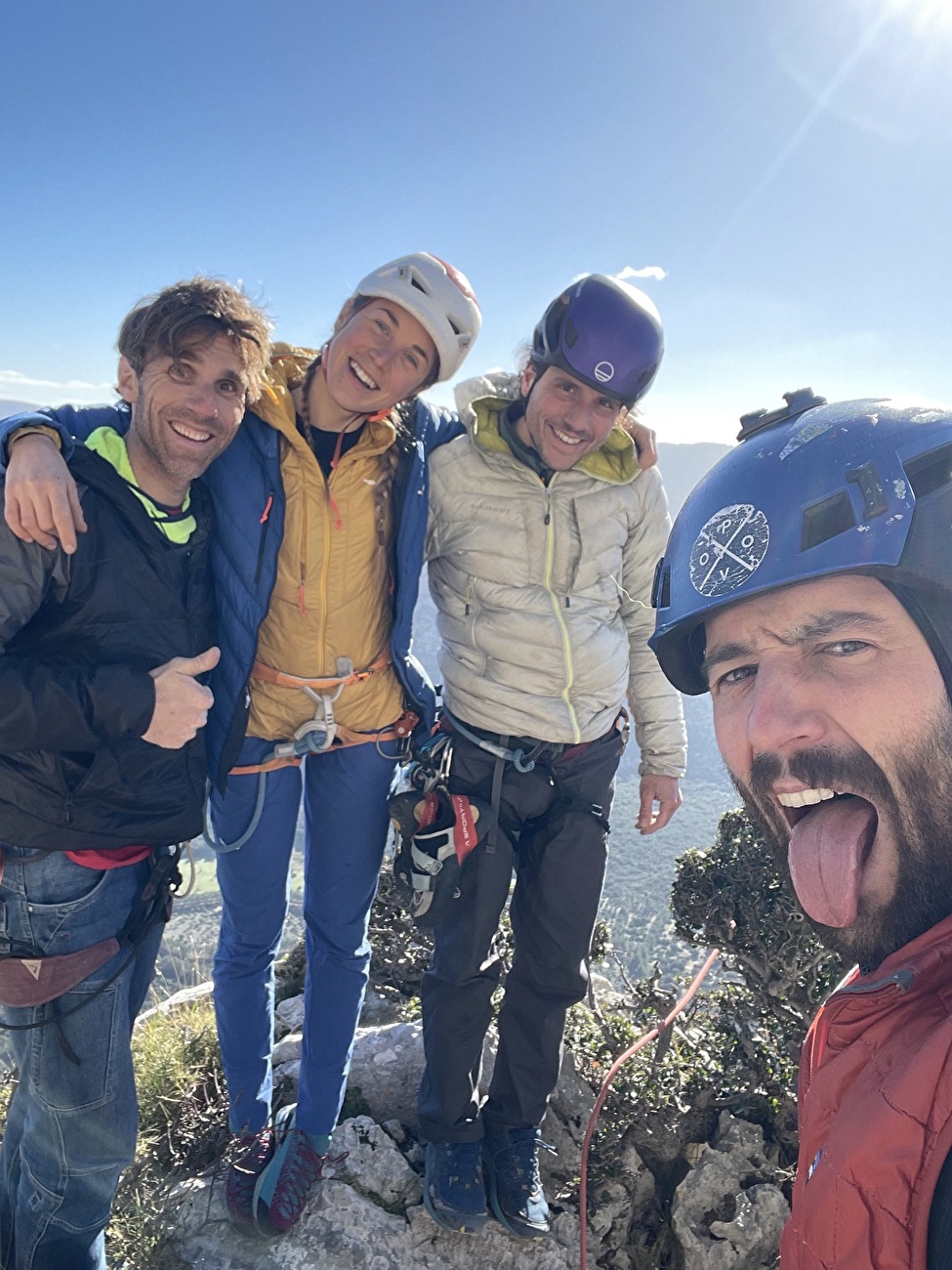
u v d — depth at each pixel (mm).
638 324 1618
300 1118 1852
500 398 1827
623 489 1883
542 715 1820
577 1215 2012
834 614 525
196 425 1363
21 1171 1526
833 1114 584
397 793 1821
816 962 2346
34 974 1381
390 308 1544
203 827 1503
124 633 1391
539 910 1847
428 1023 1846
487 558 1827
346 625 1702
